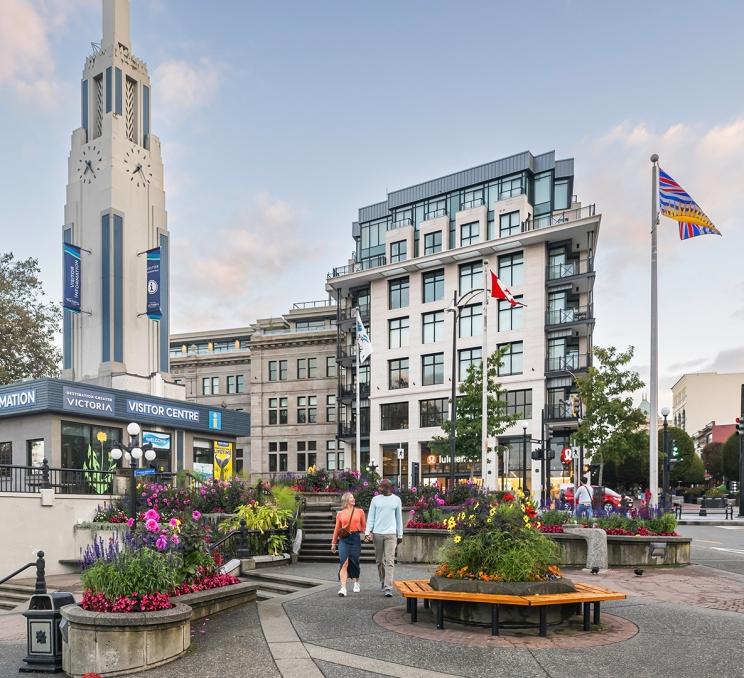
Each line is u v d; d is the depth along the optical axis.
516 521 9.05
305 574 13.66
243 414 37.44
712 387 120.31
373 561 15.48
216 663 7.17
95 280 33.75
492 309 48.16
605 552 14.12
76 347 33.81
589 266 46.75
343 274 56.31
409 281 52.84
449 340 49.94
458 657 7.11
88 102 36.03
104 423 28.47
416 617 8.85
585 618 8.27
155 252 34.22
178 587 9.12
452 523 9.20
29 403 25.77
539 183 49.53
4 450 27.36
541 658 7.06
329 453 58.06
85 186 35.00
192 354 65.94
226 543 14.94
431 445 40.22
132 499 15.56
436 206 53.62
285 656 7.28
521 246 47.00
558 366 45.12
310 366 60.03
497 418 38.53
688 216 19.09
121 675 7.02
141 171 35.88
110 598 7.68
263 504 17.39
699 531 26.61
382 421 52.94
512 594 8.27
